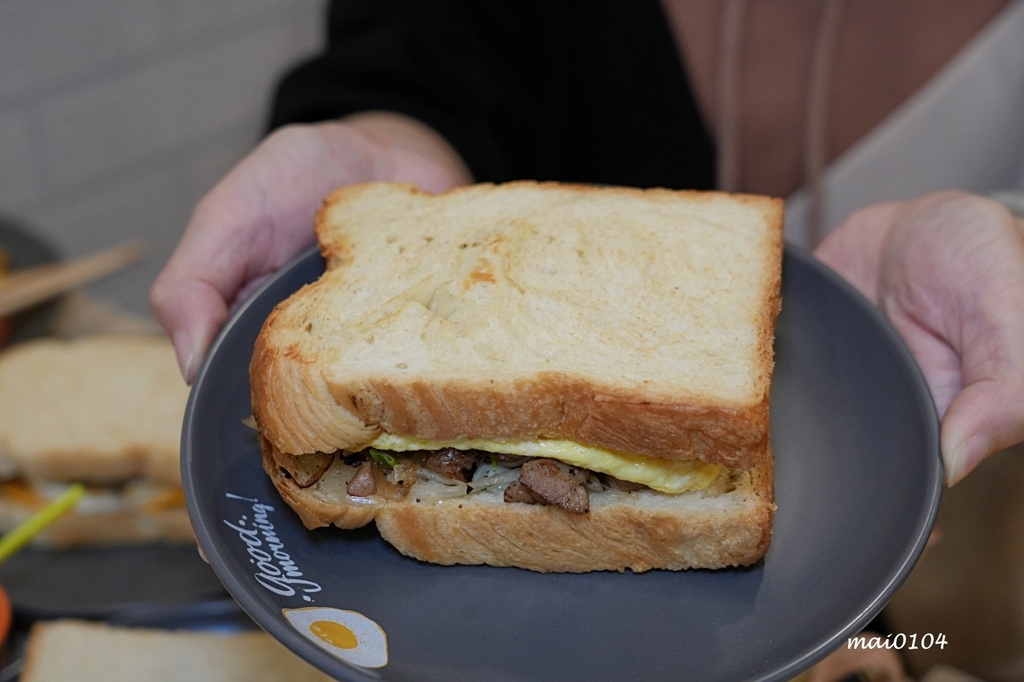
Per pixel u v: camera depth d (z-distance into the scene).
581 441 0.36
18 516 0.53
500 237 0.41
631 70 0.61
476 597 0.37
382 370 0.36
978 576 0.46
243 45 0.80
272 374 0.36
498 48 0.63
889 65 0.59
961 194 0.43
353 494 0.37
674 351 0.37
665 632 0.35
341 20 0.63
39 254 0.64
